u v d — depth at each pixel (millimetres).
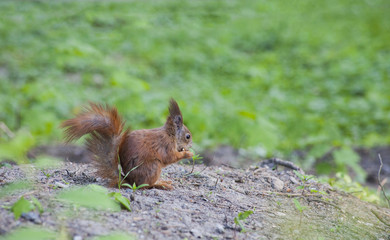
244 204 6383
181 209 5762
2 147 7262
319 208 6742
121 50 23562
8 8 30156
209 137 13289
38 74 19312
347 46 25781
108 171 6359
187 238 4957
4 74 19156
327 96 19297
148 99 15180
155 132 6676
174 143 6789
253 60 23938
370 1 39500
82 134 6117
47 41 23500
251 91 19266
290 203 6723
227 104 16125
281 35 28078
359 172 10609
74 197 4996
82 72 20141
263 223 5809
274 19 32125
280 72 21719
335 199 7227
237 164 9773
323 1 39531
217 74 21641
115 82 14602
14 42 23047
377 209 7203
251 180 7633
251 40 27312
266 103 17750
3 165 7445
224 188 7020
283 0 39031
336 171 11109
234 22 30828
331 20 32719
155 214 5434
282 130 14672
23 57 21078
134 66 21297
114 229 4832
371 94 18297
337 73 21688
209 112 14906
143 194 6145
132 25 26047
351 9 36375
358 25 30984
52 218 4840
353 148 13992
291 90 19969
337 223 6316
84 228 4715
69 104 15531
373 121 16391
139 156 6367
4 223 4586
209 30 28281
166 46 24625
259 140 12070
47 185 6133
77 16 28672
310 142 13375
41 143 11617
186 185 7004
